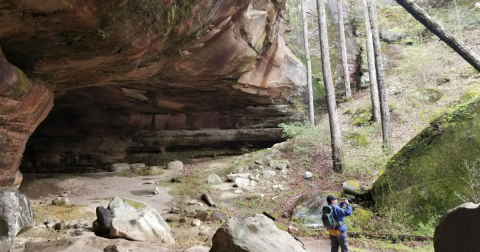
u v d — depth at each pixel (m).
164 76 12.97
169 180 15.16
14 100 5.35
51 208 10.81
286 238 5.13
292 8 23.20
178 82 14.07
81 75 7.55
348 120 17.56
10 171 6.40
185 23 7.70
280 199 12.01
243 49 12.89
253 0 12.03
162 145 19.28
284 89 18.53
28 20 4.69
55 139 19.03
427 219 8.77
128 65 7.52
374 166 12.77
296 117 19.14
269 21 13.84
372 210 10.05
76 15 4.82
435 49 18.80
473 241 2.80
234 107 18.94
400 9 22.98
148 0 5.62
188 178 15.09
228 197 12.55
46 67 6.02
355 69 22.05
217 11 9.16
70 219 9.95
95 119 18.69
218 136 19.27
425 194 9.05
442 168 9.06
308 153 15.47
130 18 5.64
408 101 16.38
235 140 19.23
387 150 13.02
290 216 10.60
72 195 13.09
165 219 10.56
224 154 19.81
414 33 21.31
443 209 8.62
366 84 20.98
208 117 19.64
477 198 8.14
